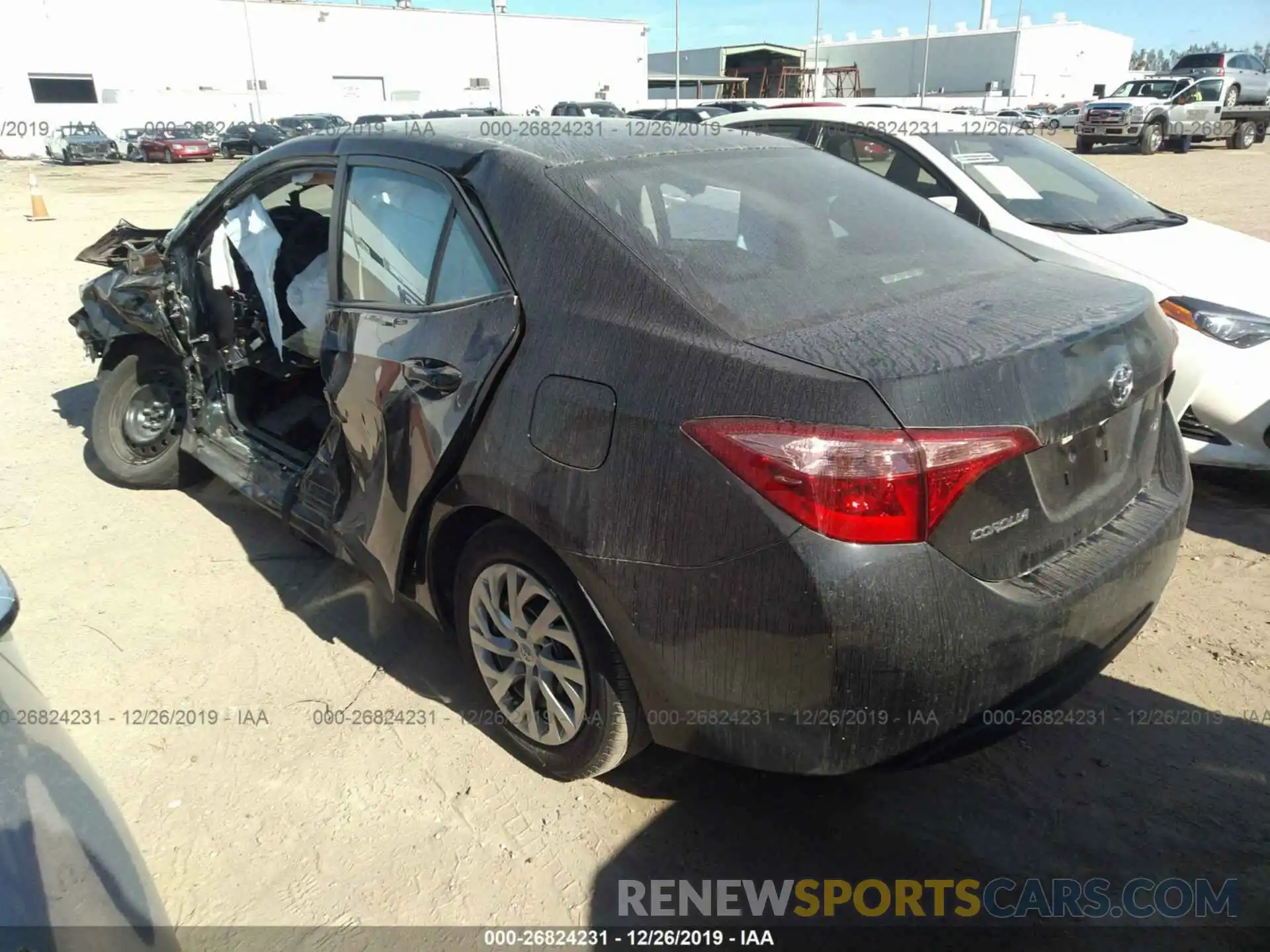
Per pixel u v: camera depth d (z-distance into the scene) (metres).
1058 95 65.69
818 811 2.56
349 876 2.38
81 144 34.41
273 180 3.58
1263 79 28.86
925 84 66.69
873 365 1.94
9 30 40.16
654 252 2.33
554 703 2.53
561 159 2.67
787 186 2.90
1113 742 2.78
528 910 2.28
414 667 3.21
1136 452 2.50
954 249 2.80
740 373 2.01
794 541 1.89
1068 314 2.30
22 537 4.18
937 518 1.90
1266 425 3.88
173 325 4.07
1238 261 4.44
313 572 3.86
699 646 2.05
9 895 1.36
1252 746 2.76
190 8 44.47
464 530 2.70
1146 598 2.42
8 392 6.27
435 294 2.68
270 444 3.90
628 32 57.88
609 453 2.15
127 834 1.72
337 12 48.09
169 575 3.84
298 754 2.80
